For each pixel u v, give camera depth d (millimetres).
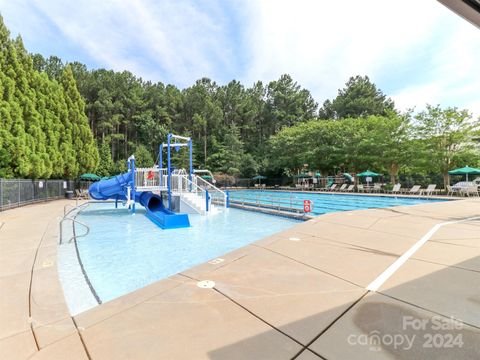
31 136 18250
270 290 3152
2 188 13656
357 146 28094
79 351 2068
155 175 14883
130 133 51156
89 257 6312
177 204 15273
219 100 54438
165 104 52906
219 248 7191
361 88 48188
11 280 4074
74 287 4348
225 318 2504
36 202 18125
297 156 35125
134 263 5863
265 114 55000
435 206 12047
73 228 9781
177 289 3225
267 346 2049
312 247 5188
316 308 2668
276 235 6312
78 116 26484
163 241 8008
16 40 20188
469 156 20891
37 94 21047
